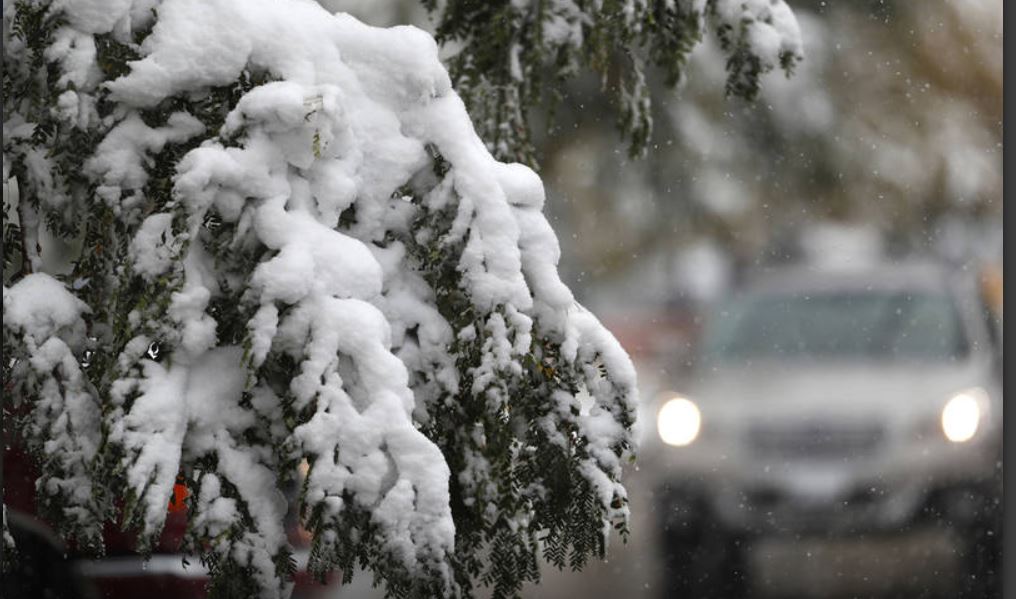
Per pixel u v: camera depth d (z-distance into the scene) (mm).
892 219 41156
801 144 39625
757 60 13828
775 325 26891
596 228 40156
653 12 13609
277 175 10469
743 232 40344
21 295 10727
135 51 10758
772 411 23031
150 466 10133
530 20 14008
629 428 11109
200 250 10500
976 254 41344
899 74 40188
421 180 10922
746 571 21406
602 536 11117
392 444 10195
